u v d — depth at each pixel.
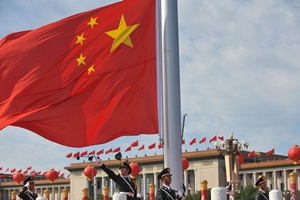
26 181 26.08
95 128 20.11
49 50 20.86
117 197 17.70
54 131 20.03
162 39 19.66
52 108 20.25
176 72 19.36
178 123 19.12
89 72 20.59
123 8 21.00
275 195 21.34
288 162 117.69
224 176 120.81
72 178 141.00
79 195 139.50
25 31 21.92
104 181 135.75
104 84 20.44
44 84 20.55
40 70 20.64
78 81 20.55
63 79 20.56
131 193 18.67
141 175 132.75
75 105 20.31
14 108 20.31
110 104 20.25
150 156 131.25
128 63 20.50
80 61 20.72
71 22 21.14
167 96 19.23
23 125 20.17
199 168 123.06
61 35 21.02
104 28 20.91
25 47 20.94
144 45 20.55
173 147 18.94
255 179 123.62
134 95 20.23
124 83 20.38
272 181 120.94
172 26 19.50
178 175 18.83
